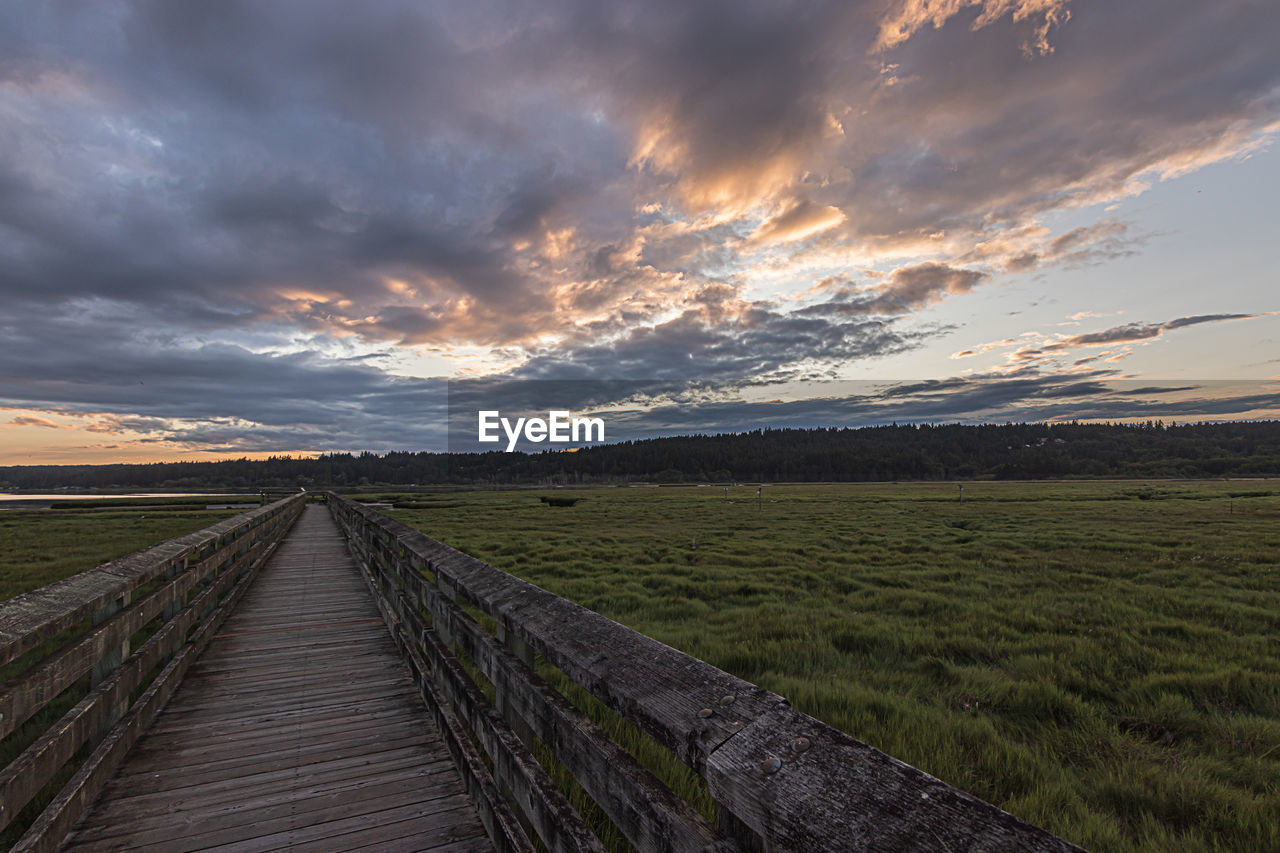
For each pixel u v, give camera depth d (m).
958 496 51.00
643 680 1.29
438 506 44.56
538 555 14.47
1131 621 7.44
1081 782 3.52
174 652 4.32
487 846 2.32
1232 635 6.83
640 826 1.17
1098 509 31.67
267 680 4.32
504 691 2.17
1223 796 3.25
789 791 0.80
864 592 9.70
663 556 14.26
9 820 1.83
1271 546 15.01
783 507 37.59
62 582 2.66
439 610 3.46
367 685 4.22
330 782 2.82
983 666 5.74
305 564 10.59
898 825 0.66
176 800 2.63
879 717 4.45
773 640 6.57
